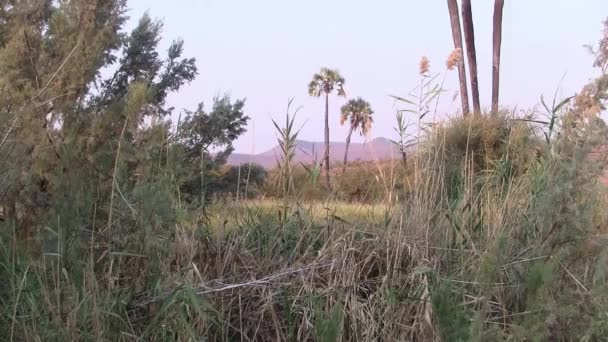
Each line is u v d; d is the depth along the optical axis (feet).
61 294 9.70
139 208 10.49
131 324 10.07
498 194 13.28
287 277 11.80
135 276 10.65
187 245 11.62
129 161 11.41
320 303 10.89
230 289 11.63
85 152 12.50
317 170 13.25
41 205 11.50
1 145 11.05
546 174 11.76
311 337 10.75
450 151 14.70
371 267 12.07
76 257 10.18
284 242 12.98
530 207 11.89
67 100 14.79
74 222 10.43
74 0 16.83
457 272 11.48
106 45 18.22
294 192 13.57
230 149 35.53
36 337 8.98
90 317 9.49
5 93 13.89
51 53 16.43
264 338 11.37
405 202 12.97
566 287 10.27
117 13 19.08
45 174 11.83
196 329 10.48
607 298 9.91
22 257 10.50
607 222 11.69
